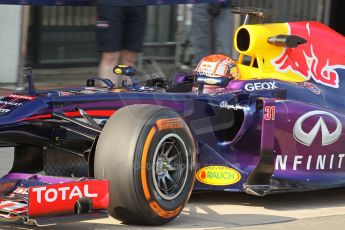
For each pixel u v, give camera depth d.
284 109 17.67
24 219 13.70
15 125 15.57
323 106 18.98
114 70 18.66
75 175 17.28
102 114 16.64
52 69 35.22
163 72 34.31
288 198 19.11
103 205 14.41
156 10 36.47
